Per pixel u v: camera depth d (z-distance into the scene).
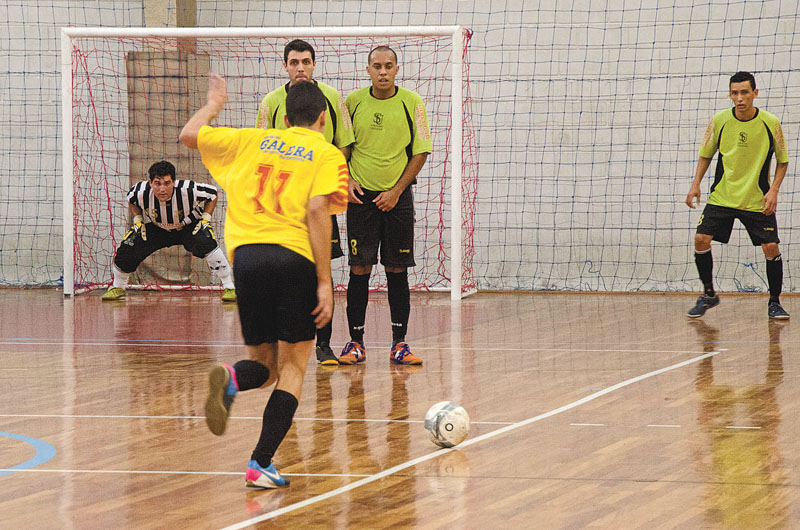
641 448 9.40
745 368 13.91
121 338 17.67
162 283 27.59
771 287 19.78
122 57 28.06
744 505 7.49
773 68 25.19
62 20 28.27
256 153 8.53
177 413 11.24
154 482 8.36
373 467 8.83
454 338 17.55
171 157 27.62
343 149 14.51
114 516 7.40
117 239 28.34
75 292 26.12
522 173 26.83
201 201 24.20
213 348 16.42
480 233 27.20
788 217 25.19
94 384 13.11
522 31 26.62
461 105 24.03
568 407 11.41
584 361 14.77
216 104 8.92
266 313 8.41
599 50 26.22
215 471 8.72
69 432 10.28
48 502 7.78
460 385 12.93
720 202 19.64
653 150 26.06
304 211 8.38
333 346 16.66
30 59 28.27
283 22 28.00
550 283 26.83
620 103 26.17
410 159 14.68
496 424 10.55
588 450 9.36
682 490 7.95
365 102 14.65
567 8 26.34
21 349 16.34
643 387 12.60
